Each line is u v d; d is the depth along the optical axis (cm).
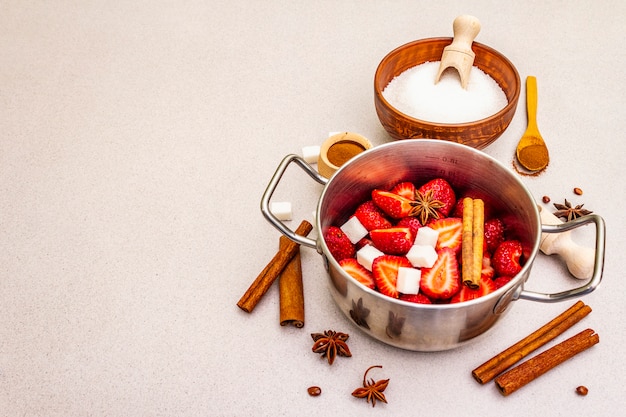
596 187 67
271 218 54
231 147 72
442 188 60
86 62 81
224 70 79
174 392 56
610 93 75
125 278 62
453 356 58
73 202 68
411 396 56
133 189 69
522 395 56
